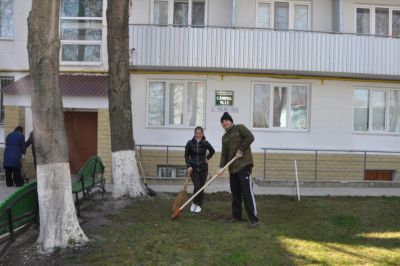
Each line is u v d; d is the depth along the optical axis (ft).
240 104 47.21
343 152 48.01
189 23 48.24
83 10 47.88
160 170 47.01
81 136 49.47
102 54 47.44
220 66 44.45
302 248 21.21
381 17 49.85
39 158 20.21
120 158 32.07
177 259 19.52
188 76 47.01
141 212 27.84
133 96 46.96
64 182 20.34
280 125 48.16
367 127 49.19
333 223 26.05
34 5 19.84
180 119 47.52
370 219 27.25
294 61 45.09
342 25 47.32
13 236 19.98
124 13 32.09
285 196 34.63
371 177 48.73
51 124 20.03
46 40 19.83
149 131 47.03
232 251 20.59
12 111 43.65
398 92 49.37
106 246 20.65
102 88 43.73
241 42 44.62
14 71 47.75
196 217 27.04
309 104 48.19
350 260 19.62
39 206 20.51
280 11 49.08
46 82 19.89
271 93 47.88
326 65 45.37
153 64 44.11
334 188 39.45
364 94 49.16
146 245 21.03
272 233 23.57
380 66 46.06
